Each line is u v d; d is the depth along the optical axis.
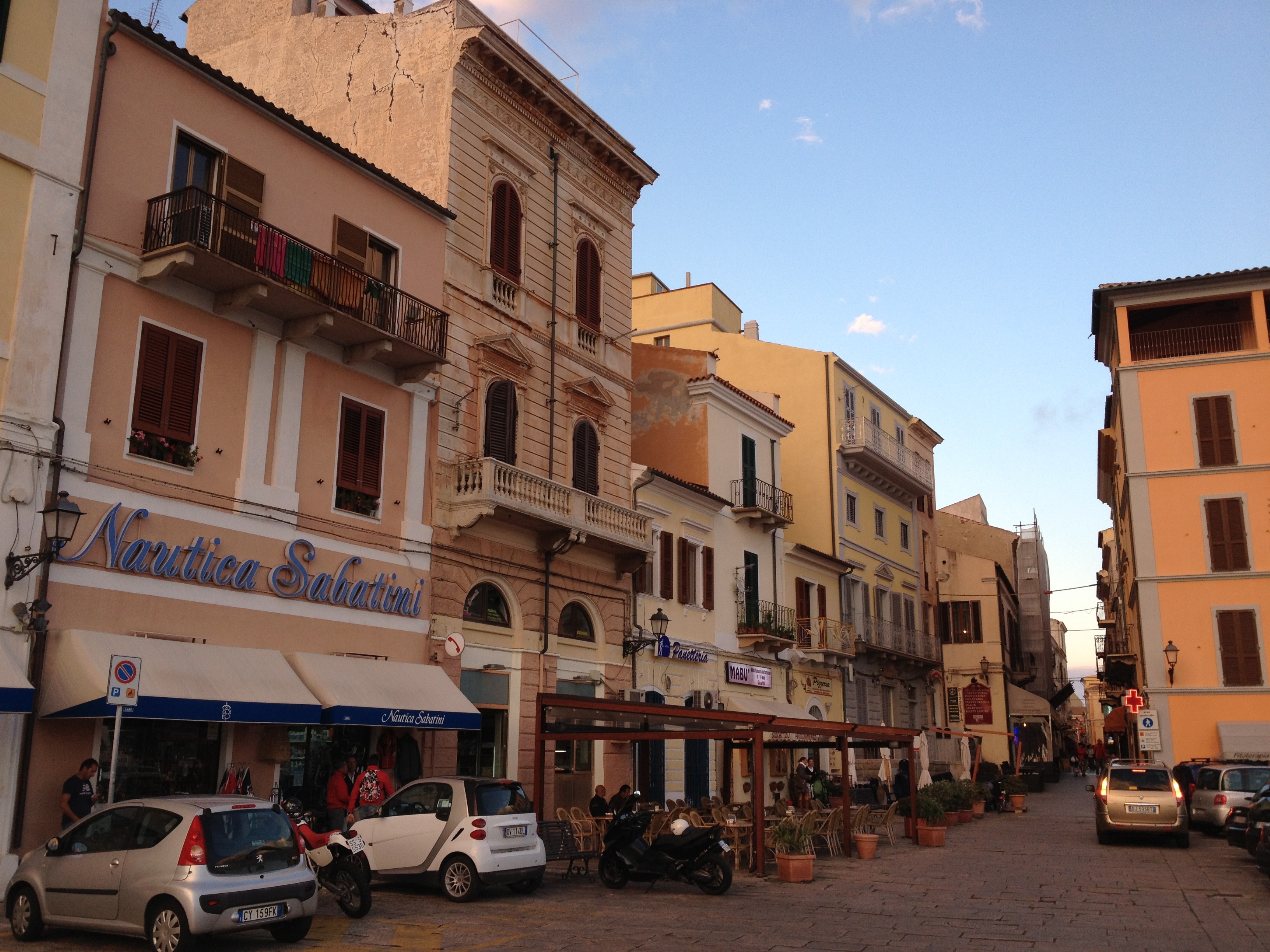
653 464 31.44
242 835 10.47
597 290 26.05
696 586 29.09
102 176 14.95
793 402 40.03
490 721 21.02
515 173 23.48
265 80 24.92
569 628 23.70
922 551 48.50
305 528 17.39
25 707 12.48
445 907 13.32
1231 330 34.47
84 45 14.93
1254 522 31.75
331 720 15.98
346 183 19.09
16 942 10.71
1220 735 30.42
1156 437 33.31
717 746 28.92
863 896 14.85
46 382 13.85
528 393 23.02
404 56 22.67
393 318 18.92
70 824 12.88
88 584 14.09
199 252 15.06
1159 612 32.16
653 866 15.09
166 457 15.41
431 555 19.81
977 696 50.78
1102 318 37.06
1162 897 14.89
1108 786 22.72
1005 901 14.36
